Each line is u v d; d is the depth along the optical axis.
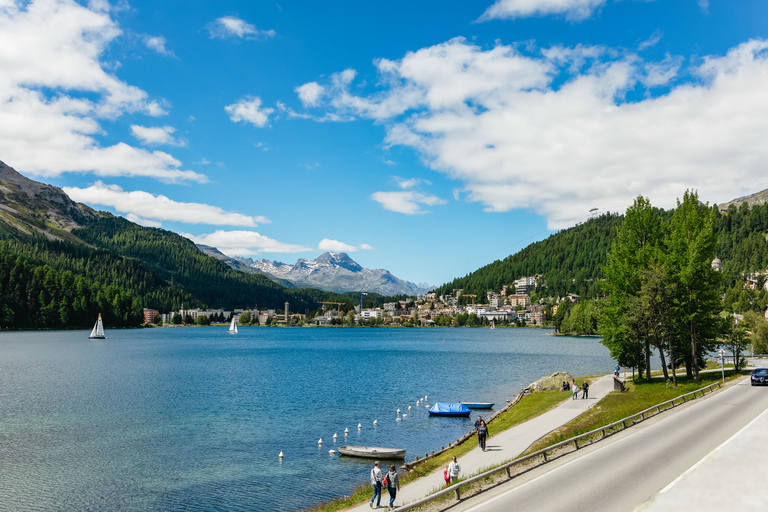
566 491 24.16
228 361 147.00
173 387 91.31
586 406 53.53
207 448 50.69
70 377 102.38
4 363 125.75
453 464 30.30
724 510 18.02
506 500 23.58
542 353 176.88
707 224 60.62
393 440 53.88
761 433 31.83
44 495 37.97
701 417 40.72
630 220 66.06
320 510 30.19
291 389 90.81
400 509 23.14
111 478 41.66
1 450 49.38
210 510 35.25
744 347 77.06
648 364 65.25
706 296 59.88
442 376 110.94
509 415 57.53
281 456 47.91
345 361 150.75
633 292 64.19
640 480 24.94
